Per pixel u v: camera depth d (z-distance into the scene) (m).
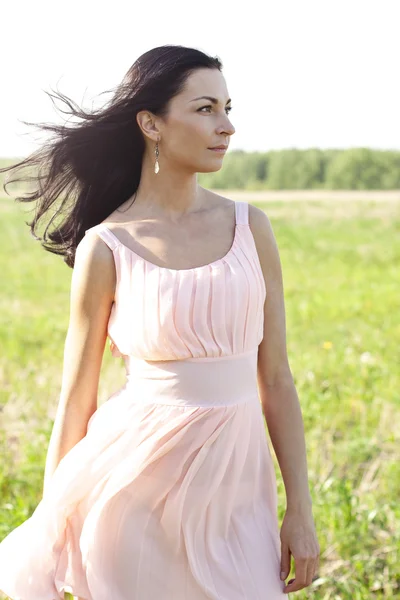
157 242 2.72
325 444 5.93
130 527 2.64
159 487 2.64
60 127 2.92
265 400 2.84
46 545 2.69
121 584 2.62
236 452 2.68
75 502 2.71
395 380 7.48
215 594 2.62
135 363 2.73
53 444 2.80
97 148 2.92
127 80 2.78
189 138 2.68
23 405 6.55
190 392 2.64
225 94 2.72
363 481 5.22
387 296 13.29
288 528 2.69
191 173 2.75
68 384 2.79
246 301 2.65
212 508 2.65
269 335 2.81
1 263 17.39
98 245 2.73
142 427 2.66
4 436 5.58
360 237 23.42
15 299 13.09
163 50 2.73
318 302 12.68
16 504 4.66
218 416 2.63
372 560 4.24
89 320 2.74
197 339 2.62
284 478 2.76
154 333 2.62
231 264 2.67
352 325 11.09
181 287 2.61
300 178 56.44
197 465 2.62
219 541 2.68
